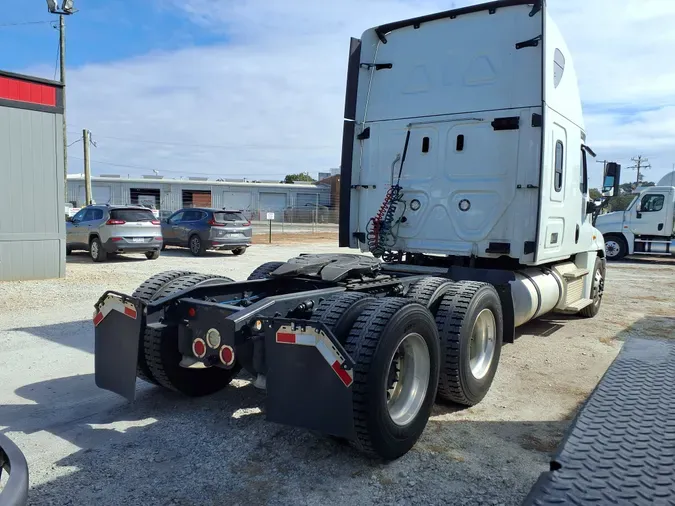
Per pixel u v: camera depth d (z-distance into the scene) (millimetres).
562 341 7004
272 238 29750
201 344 4023
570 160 6582
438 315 4488
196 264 14930
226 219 17844
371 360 3258
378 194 6559
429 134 6188
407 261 6559
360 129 6672
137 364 4129
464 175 5965
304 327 3248
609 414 1966
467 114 5938
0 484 2205
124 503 2992
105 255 15273
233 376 4895
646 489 1494
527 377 5484
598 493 1486
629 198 21344
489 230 5828
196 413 4305
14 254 10727
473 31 5902
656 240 19156
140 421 4137
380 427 3301
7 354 5848
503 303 5438
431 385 3877
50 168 11141
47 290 9828
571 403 4750
